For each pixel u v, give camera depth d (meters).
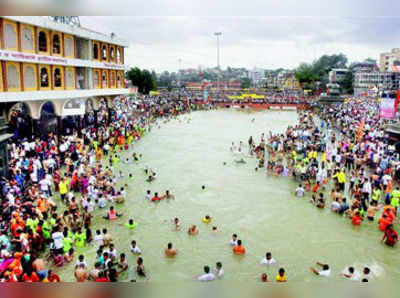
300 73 123.62
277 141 35.34
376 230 17.88
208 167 29.69
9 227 15.52
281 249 15.86
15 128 31.52
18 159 22.67
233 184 25.14
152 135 44.88
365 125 39.75
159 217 19.27
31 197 18.30
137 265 14.25
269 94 104.00
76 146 29.44
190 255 15.28
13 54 25.61
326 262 14.80
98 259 13.32
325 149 34.34
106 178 22.86
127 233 17.28
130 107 63.03
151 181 25.53
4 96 25.41
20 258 12.75
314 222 18.75
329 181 25.50
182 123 56.69
